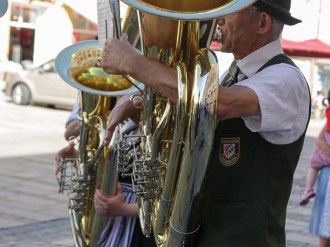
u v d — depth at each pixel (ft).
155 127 7.31
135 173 7.50
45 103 59.52
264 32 7.13
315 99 64.54
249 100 6.50
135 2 6.00
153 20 6.69
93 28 68.18
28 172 28.81
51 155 34.14
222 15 5.92
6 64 61.57
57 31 40.50
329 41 18.29
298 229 20.93
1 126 45.62
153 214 7.20
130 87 9.02
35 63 40.68
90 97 9.45
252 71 7.16
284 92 6.68
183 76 6.44
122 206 9.03
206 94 6.23
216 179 7.09
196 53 6.58
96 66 9.30
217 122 7.06
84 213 9.61
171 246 6.73
